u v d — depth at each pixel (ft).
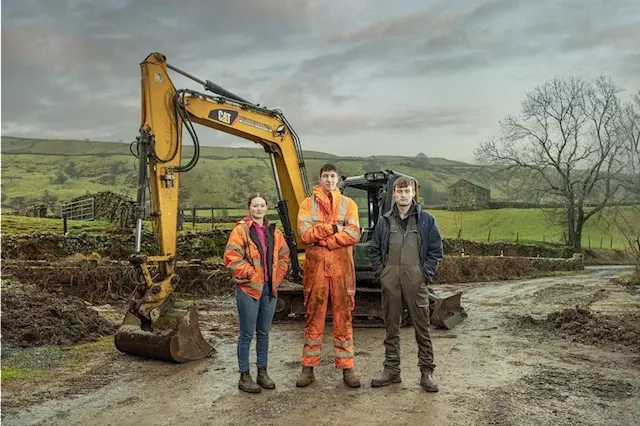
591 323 30.32
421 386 18.15
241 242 17.80
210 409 16.08
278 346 25.70
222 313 37.11
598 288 61.36
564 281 74.64
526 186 127.95
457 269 76.64
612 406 16.44
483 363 22.18
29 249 49.80
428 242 17.88
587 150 121.39
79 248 52.70
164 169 24.59
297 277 33.22
